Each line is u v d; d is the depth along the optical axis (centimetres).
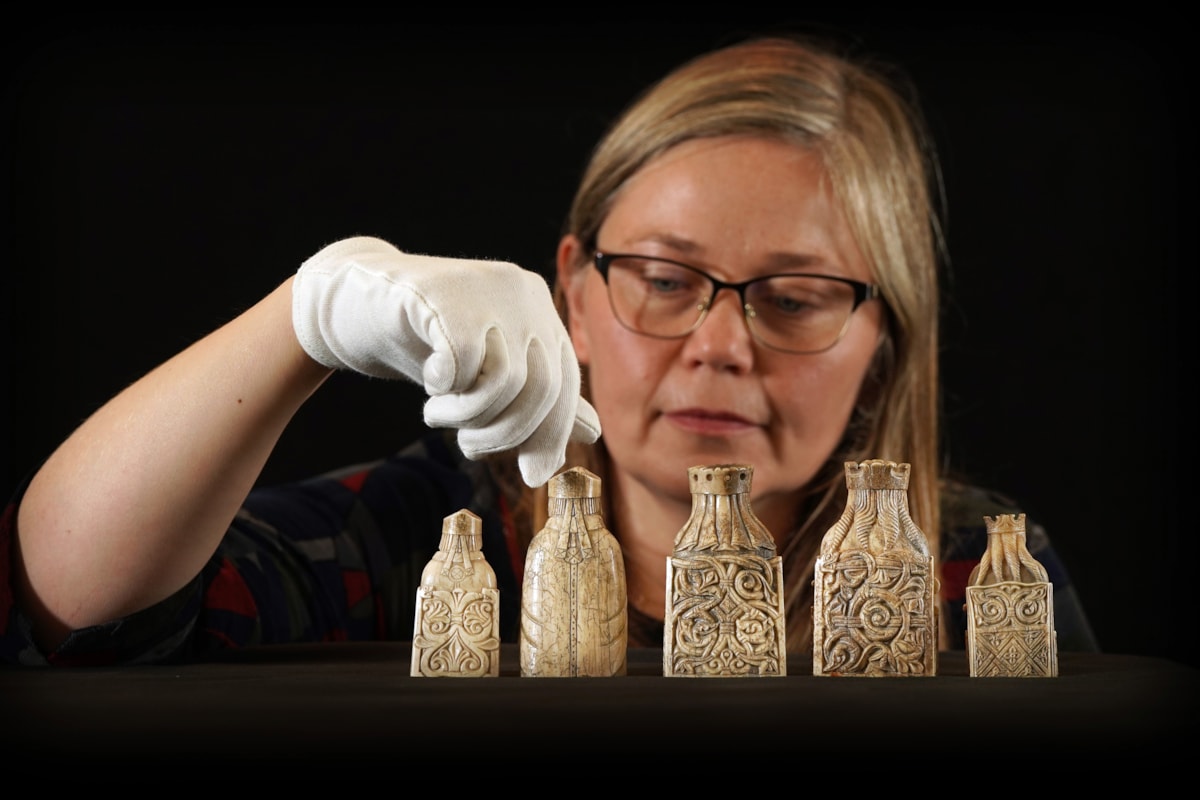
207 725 96
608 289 236
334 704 103
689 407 231
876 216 236
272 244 315
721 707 102
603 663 136
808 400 233
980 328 318
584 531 138
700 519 136
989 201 319
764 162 234
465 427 127
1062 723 97
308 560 222
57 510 140
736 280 232
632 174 243
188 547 141
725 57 248
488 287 127
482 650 136
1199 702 106
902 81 319
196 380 138
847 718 98
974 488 268
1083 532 314
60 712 100
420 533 246
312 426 314
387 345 127
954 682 118
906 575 134
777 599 134
